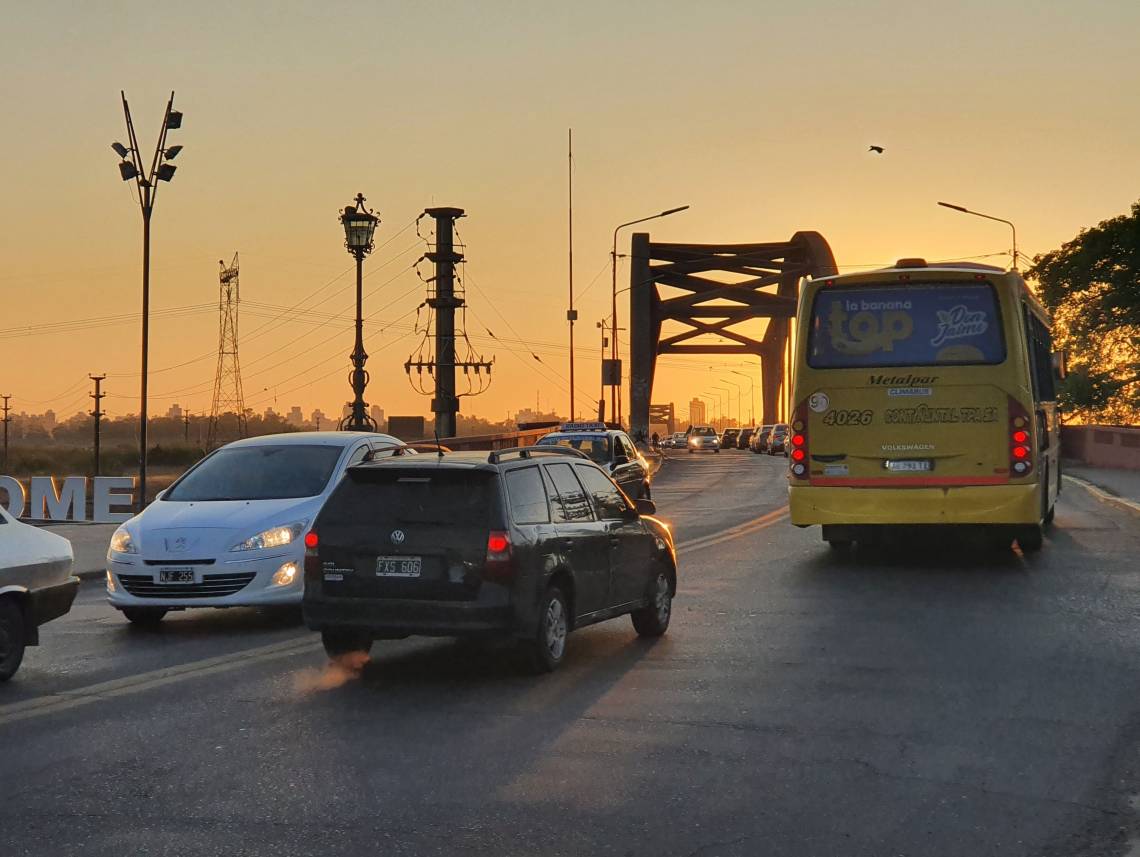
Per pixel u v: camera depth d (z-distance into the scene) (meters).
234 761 6.91
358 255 29.25
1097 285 69.44
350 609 9.43
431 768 6.71
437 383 60.00
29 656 10.73
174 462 108.12
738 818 5.82
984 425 15.84
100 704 8.53
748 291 101.56
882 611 12.52
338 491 9.70
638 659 10.06
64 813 5.95
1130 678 9.09
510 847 5.41
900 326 16.09
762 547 19.22
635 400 86.81
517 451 9.98
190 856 5.31
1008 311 15.88
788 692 8.68
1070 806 6.01
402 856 5.30
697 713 8.04
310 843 5.47
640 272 88.31
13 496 26.47
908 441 16.02
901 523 16.03
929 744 7.21
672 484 42.00
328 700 8.58
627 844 5.45
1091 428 51.78
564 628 9.79
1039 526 16.89
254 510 12.41
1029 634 11.05
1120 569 15.74
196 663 10.14
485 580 9.17
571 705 8.33
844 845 5.44
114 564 12.16
